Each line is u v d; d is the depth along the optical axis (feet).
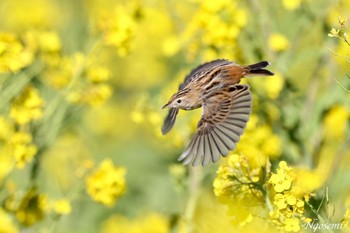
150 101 42.42
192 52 41.22
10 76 36.76
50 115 38.47
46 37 39.60
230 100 25.41
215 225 35.63
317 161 40.34
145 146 60.80
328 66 41.42
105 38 40.42
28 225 36.68
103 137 62.75
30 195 36.60
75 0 69.00
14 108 36.58
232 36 39.96
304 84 46.47
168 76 62.13
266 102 40.27
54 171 44.39
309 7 41.88
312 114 40.83
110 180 37.40
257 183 28.40
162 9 44.93
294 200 27.53
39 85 40.01
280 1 44.09
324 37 41.65
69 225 49.42
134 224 50.62
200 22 40.22
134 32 40.65
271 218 28.04
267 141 38.17
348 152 41.16
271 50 40.98
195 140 24.84
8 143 36.58
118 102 67.41
